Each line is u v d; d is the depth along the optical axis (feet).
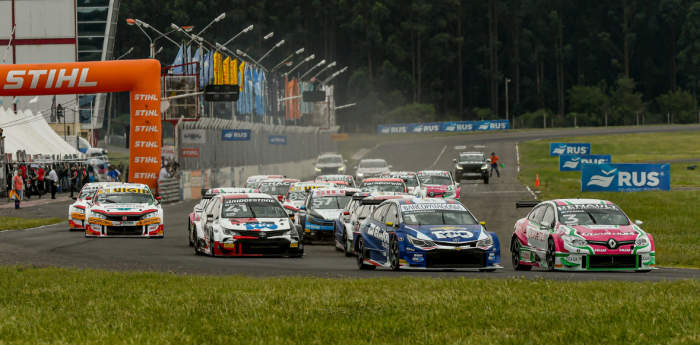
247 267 214.28
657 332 104.94
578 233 200.44
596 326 110.11
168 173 573.33
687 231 327.88
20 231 342.85
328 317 121.60
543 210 220.84
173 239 313.53
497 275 194.39
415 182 465.06
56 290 155.33
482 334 106.93
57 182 585.63
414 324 114.32
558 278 182.09
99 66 461.78
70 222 347.15
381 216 219.41
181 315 124.57
